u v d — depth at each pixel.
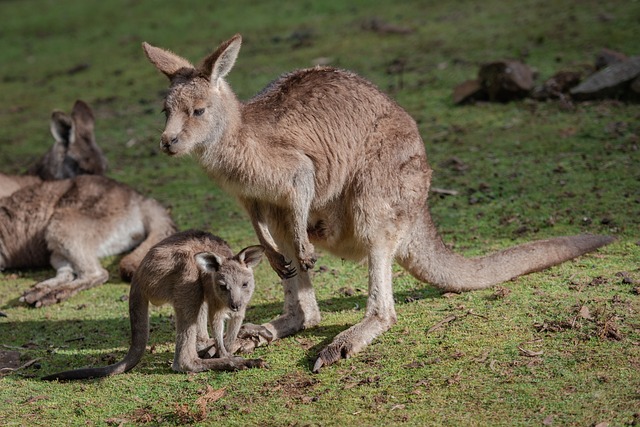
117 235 14.34
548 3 25.16
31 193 14.28
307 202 9.90
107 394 9.27
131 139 20.41
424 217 10.75
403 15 26.53
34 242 14.24
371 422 8.13
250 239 14.09
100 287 13.42
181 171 18.30
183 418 8.54
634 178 14.28
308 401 8.66
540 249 11.23
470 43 22.75
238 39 9.88
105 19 31.50
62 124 16.53
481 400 8.27
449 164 16.09
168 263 9.45
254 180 9.80
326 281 12.08
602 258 11.52
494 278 11.01
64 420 8.80
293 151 9.84
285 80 10.49
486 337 9.50
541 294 10.48
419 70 21.48
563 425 7.72
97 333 11.27
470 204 14.30
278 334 10.27
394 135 10.40
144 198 14.87
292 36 25.86
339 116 10.20
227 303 9.27
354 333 9.70
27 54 28.97
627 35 21.00
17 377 9.94
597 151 15.61
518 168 15.45
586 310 9.72
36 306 12.66
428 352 9.35
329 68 10.70
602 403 7.97
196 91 9.68
